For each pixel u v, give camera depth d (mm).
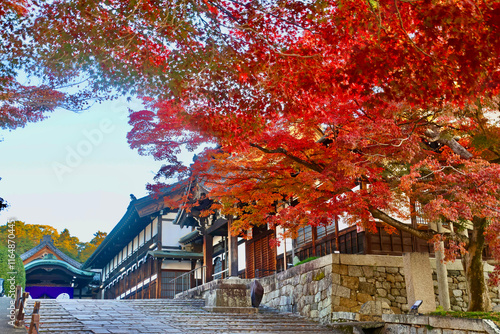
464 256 12836
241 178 13789
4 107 8039
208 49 7930
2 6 7145
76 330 10797
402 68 7305
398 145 10500
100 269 51000
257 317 15570
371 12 7242
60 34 7371
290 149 12359
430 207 10078
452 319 10562
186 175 13008
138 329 11695
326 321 14859
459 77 7164
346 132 11562
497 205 10086
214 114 8938
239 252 26141
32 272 42812
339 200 11195
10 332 9211
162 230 31703
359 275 15430
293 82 8453
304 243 20375
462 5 6340
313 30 7852
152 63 7996
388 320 12547
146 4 7383
